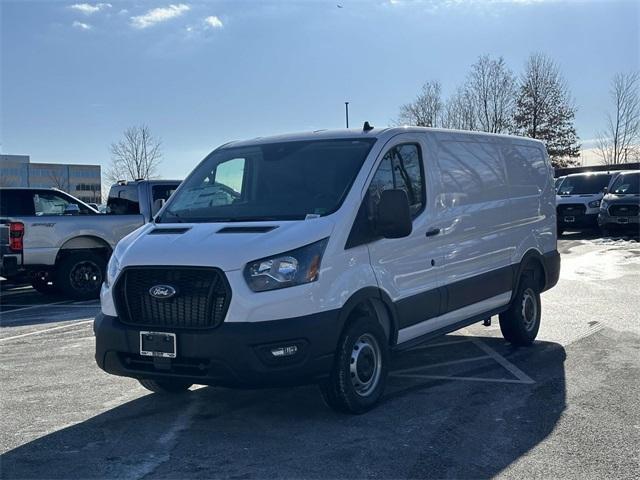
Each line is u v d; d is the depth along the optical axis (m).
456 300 6.90
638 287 12.46
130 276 5.40
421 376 6.95
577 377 6.75
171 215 6.32
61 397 6.41
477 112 42.34
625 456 4.73
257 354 5.00
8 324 10.30
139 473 4.60
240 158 6.53
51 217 12.12
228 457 4.84
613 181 22.56
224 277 5.05
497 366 7.31
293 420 5.61
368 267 5.70
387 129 6.41
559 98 45.56
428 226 6.51
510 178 8.16
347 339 5.45
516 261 8.09
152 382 6.23
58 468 4.71
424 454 4.82
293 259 5.17
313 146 6.36
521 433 5.21
